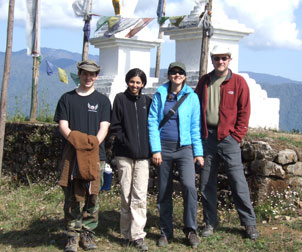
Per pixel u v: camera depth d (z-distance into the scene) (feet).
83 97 19.45
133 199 19.57
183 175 19.51
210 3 32.12
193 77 34.78
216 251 18.99
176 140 19.51
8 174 37.29
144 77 19.70
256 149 23.36
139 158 19.45
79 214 19.40
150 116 19.60
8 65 29.63
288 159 23.08
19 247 20.30
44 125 34.50
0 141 30.01
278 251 18.53
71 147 18.80
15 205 26.78
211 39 35.22
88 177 18.38
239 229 21.13
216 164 20.71
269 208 22.25
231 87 20.20
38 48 38.04
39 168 34.24
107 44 40.98
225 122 20.15
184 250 19.29
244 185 20.22
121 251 19.29
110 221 23.47
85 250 19.54
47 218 24.17
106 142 29.45
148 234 21.29
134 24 37.27
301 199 23.15
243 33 35.99
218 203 24.31
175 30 36.76
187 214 19.48
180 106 19.48
